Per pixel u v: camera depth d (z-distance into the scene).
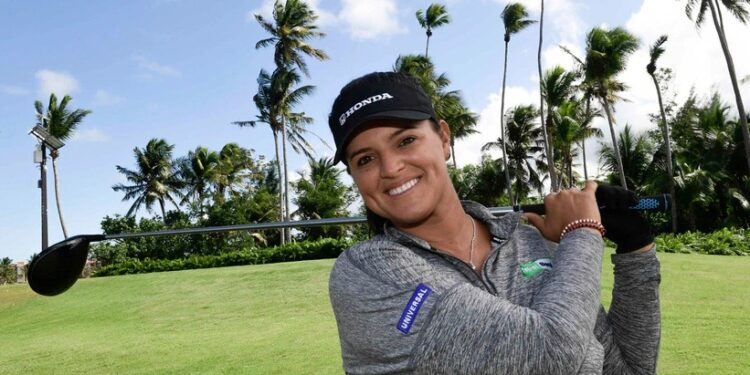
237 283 13.86
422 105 1.33
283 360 6.58
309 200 36.00
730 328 6.41
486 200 38.34
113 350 8.02
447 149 1.45
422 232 1.39
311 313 10.09
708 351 5.52
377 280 1.27
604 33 25.70
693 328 6.48
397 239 1.35
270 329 8.87
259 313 10.58
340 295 1.33
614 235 1.43
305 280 13.27
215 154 47.56
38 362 7.63
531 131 38.84
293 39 32.09
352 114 1.30
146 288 14.63
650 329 1.44
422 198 1.32
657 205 1.43
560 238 1.34
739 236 18.50
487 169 37.81
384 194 1.34
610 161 30.16
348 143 1.34
